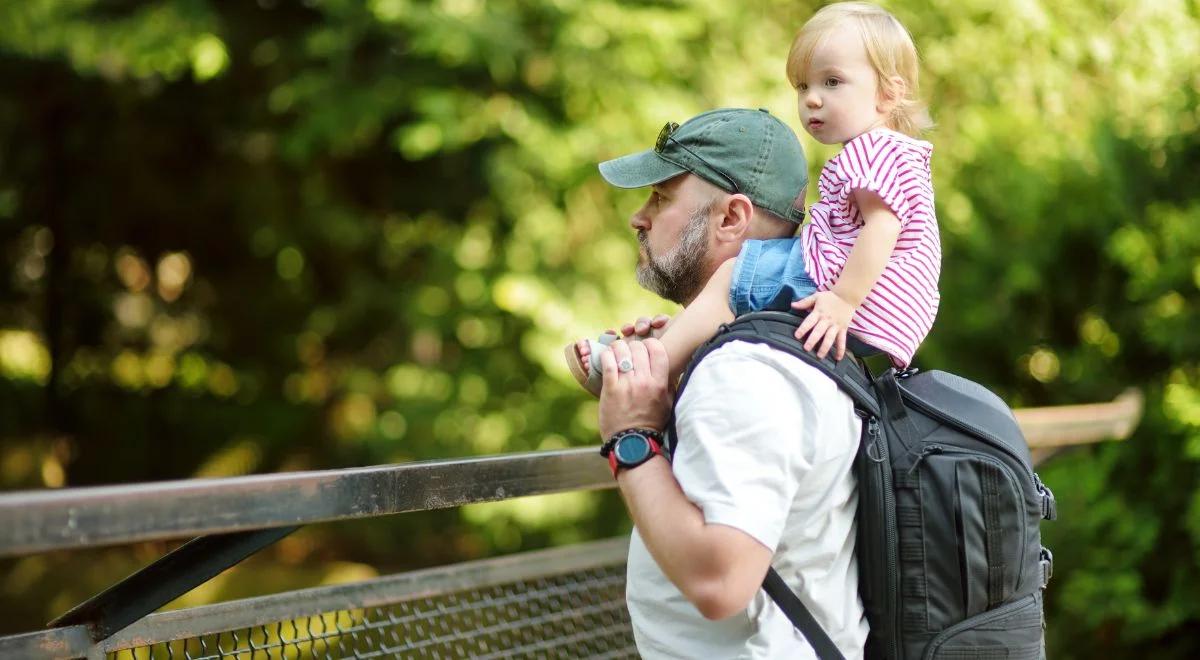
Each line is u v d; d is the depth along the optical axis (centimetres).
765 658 307
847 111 349
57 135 1834
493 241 1409
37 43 1430
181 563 315
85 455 2008
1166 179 1013
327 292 1886
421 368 1459
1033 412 599
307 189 1691
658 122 1253
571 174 1284
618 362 317
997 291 1097
